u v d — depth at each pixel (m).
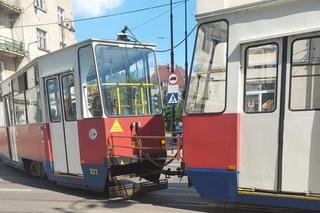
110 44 9.27
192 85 7.34
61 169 10.29
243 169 6.74
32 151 11.99
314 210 6.26
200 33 7.23
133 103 9.46
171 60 20.00
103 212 8.05
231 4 14.46
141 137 9.08
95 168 9.12
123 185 9.06
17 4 38.28
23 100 12.71
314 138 6.10
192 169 7.30
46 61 10.66
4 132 15.45
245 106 6.73
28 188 11.28
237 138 6.76
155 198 9.21
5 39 37.12
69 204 8.91
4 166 16.75
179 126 18.19
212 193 7.13
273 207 6.73
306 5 6.17
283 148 6.36
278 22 6.40
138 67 9.69
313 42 6.15
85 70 9.33
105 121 8.89
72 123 9.77
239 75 6.76
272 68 6.48
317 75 6.12
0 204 9.23
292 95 6.30
